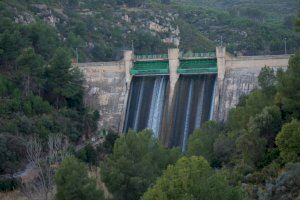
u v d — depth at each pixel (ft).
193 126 483.51
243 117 363.56
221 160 350.43
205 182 191.62
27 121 430.20
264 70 407.44
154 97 509.76
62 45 618.03
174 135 488.85
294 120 289.12
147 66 523.29
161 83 510.58
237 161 329.11
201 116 483.10
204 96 488.44
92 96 527.81
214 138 377.91
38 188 336.90
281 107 348.59
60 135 434.30
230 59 484.74
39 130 432.25
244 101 427.33
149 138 312.50
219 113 473.26
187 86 499.10
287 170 254.68
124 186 280.72
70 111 490.08
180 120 490.90
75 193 263.90
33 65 484.74
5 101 445.78
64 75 495.82
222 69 482.69
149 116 505.66
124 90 523.29
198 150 351.25
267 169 284.41
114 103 521.24
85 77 536.01
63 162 271.28
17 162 392.06
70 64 507.30
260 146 310.24
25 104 453.17
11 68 492.13
